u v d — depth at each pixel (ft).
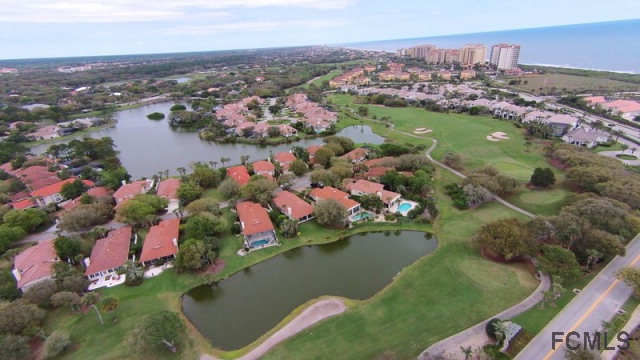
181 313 190.70
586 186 291.99
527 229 223.71
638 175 310.04
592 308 174.09
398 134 534.78
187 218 283.18
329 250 248.32
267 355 159.33
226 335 174.19
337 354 157.48
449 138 493.36
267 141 538.06
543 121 521.24
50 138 597.11
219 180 359.05
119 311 189.98
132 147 542.57
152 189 356.79
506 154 420.77
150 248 235.61
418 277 211.00
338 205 270.46
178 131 642.63
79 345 167.53
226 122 635.25
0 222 281.95
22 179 364.99
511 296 188.03
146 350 162.09
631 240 228.43
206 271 222.69
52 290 188.55
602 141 445.78
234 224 269.44
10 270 226.99
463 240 247.50
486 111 625.00
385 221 278.87
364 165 365.61
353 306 189.47
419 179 317.83
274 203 302.86
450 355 151.84
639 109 557.33
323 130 574.97
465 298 188.96
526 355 148.66
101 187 349.00
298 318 182.39
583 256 207.82
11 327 159.84
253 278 220.23
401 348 158.40
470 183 311.27
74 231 271.69
